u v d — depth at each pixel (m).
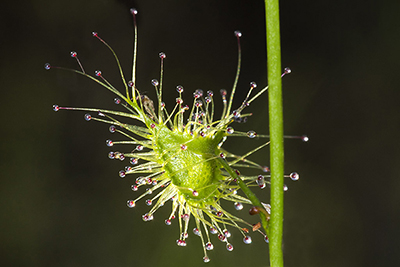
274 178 0.07
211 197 0.07
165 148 0.07
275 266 0.07
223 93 0.07
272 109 0.07
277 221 0.07
